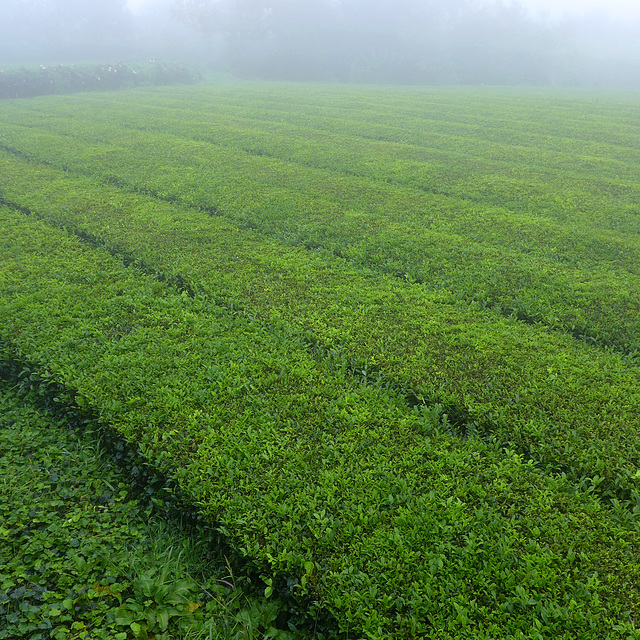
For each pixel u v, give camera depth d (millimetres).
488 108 43625
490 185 20953
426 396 8578
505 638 4891
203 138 28734
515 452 7590
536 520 6188
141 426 7562
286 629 5590
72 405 8320
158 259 13352
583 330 10891
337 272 12992
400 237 15164
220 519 6141
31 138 26906
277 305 11266
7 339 9594
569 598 5277
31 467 7355
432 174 22328
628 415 8062
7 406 8625
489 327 10586
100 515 6688
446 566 5602
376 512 6219
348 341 9984
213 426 7672
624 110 44031
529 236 15672
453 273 13062
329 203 18125
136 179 20469
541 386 8719
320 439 7402
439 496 6492
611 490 6957
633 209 18484
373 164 23797
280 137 29250
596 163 25281
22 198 17766
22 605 5301
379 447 7266
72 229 15438
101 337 9664
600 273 13305
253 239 15062
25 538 6164
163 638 5246
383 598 5223
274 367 9086
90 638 5148
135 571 5887
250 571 5867
